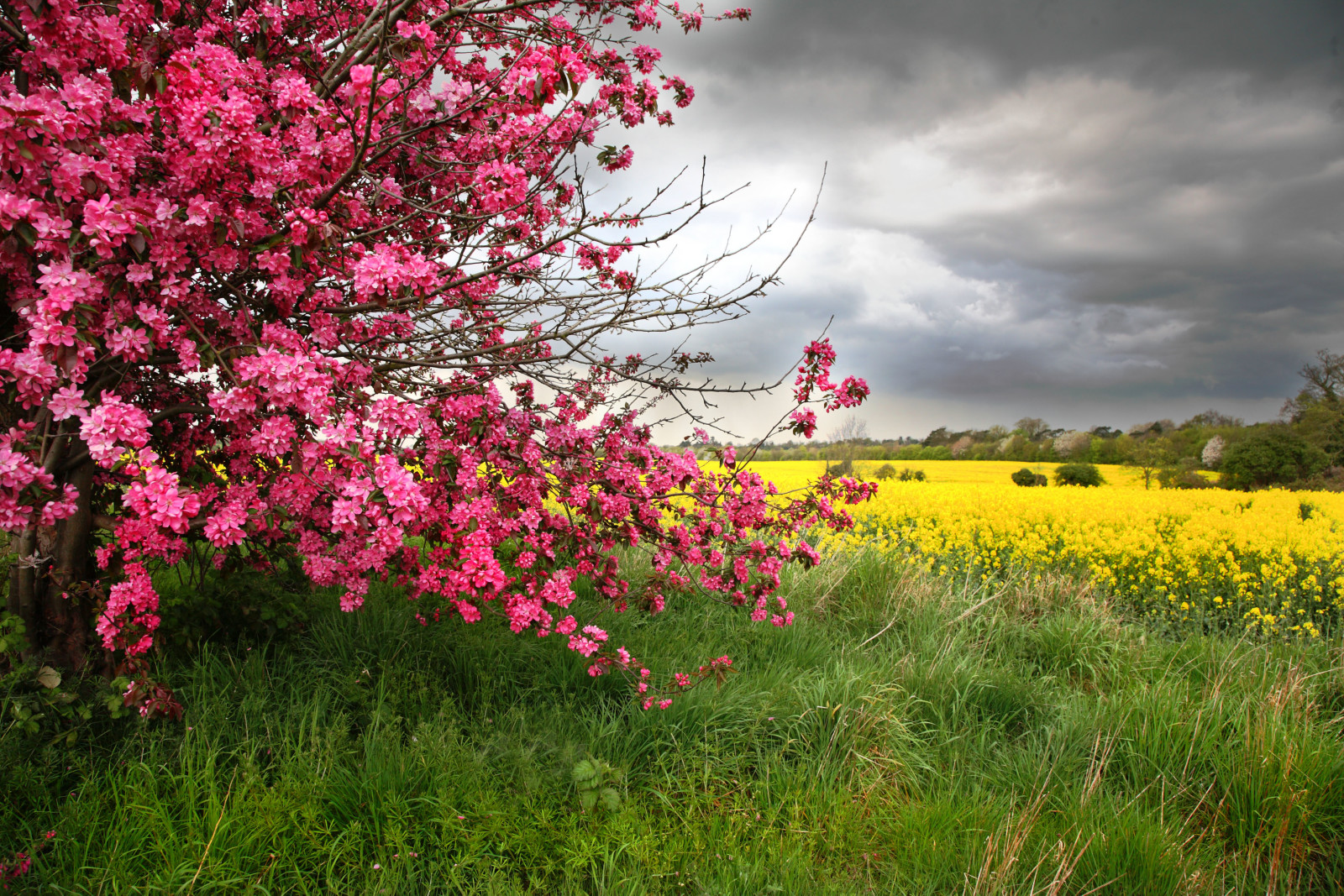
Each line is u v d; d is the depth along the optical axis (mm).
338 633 3779
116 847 2283
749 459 4047
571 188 3830
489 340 3727
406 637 3881
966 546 8992
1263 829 3131
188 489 3162
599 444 3814
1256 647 5262
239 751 2764
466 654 3793
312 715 3057
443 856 2533
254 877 2301
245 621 3664
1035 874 2613
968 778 3533
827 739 3551
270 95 2789
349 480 2461
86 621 3176
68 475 3053
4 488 2275
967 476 33562
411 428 2516
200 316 2643
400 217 3316
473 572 2631
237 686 3246
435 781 2754
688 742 3396
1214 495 18078
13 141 1910
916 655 4875
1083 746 3738
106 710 2902
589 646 3238
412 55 2787
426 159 3396
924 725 3984
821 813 3025
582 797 2820
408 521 2566
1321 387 34156
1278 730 3553
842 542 7449
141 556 2775
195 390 3266
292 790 2602
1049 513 11930
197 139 2146
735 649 4711
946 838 2920
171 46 2576
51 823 2418
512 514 3363
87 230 2033
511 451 3305
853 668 4188
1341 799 3230
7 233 2250
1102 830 2943
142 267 2268
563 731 3363
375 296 2260
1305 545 9047
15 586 3055
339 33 3264
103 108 2219
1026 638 5531
